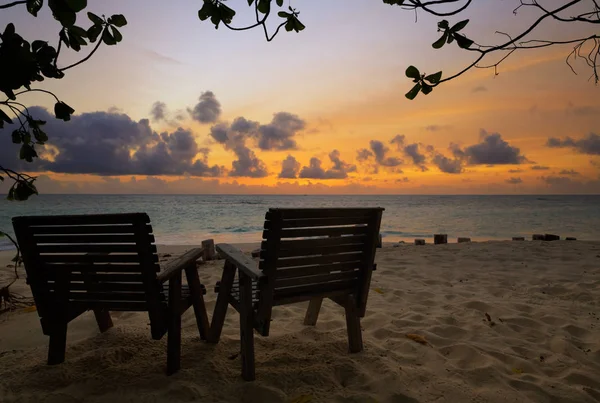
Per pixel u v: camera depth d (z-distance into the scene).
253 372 2.57
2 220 28.20
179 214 41.53
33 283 2.67
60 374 2.62
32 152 2.13
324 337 3.41
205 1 1.79
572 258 7.43
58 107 1.69
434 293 5.02
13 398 2.36
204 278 5.96
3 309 4.44
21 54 1.36
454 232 22.20
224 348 3.12
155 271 2.55
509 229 23.95
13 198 2.03
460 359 3.03
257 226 26.48
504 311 4.17
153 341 3.24
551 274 6.07
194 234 21.20
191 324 3.80
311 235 2.58
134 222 2.48
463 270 6.53
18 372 2.69
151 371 2.69
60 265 2.65
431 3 1.41
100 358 2.85
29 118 2.06
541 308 4.32
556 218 34.38
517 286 5.38
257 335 3.42
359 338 3.03
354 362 2.82
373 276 6.12
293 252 2.56
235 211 48.03
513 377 2.70
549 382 2.63
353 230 2.78
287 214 2.40
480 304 4.40
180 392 2.40
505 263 7.06
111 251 2.57
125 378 2.59
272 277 2.47
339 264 2.80
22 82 1.40
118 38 1.63
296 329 3.66
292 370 2.71
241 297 2.64
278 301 2.60
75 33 1.57
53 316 2.76
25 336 3.62
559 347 3.23
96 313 3.43
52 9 1.39
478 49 1.44
